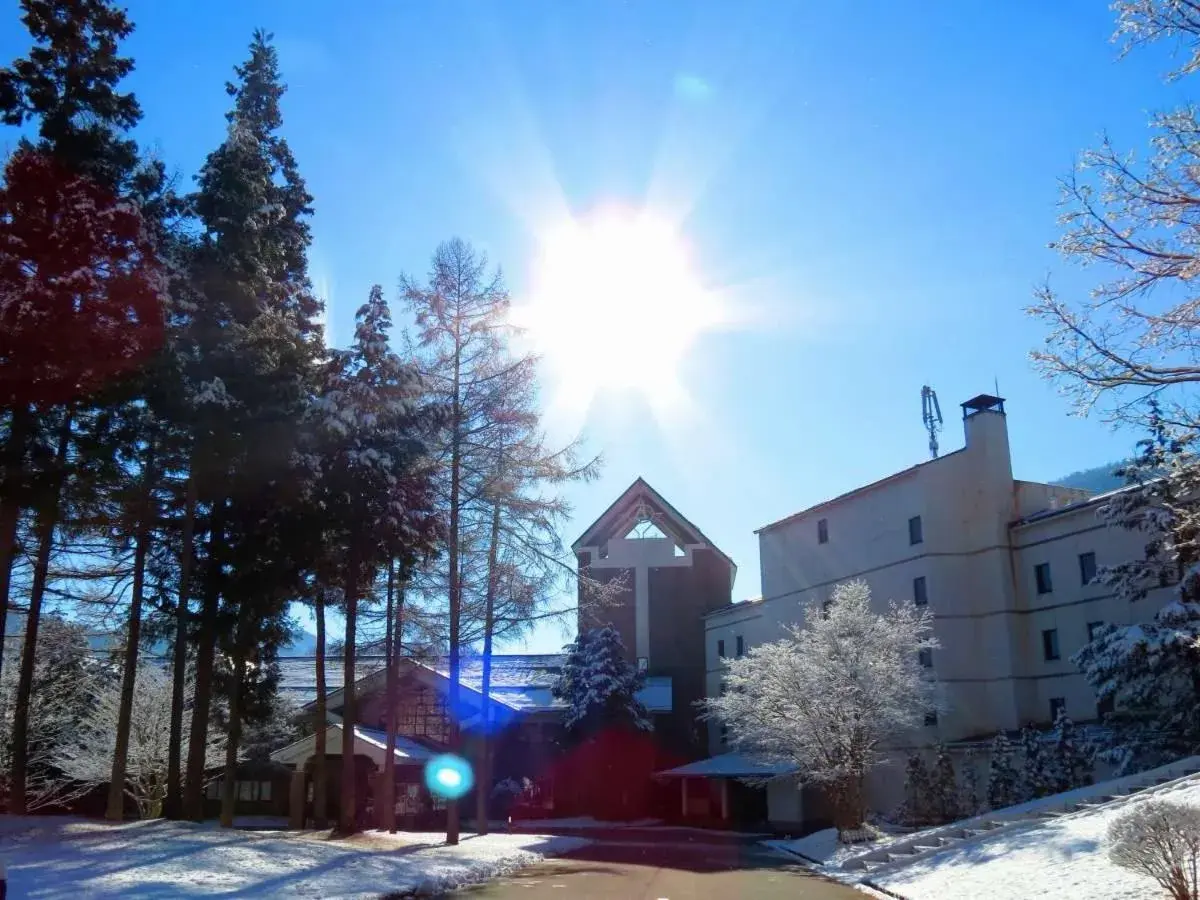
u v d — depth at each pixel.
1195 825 10.39
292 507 23.12
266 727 40.56
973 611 37.75
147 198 21.80
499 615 28.56
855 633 31.20
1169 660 26.44
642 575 55.38
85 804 37.56
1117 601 32.78
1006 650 36.41
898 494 40.41
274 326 24.02
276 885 14.81
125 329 18.39
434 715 47.41
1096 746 28.55
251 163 24.66
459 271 27.78
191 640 23.78
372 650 29.52
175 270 21.16
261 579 23.27
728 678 35.31
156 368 19.66
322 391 25.23
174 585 24.19
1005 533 37.66
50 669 30.45
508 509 28.08
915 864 19.30
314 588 25.52
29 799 32.91
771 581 48.31
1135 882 12.30
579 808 46.91
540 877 19.59
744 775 42.41
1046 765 28.58
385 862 18.95
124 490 22.02
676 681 53.50
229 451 21.89
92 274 17.73
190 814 22.81
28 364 17.20
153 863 15.59
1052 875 14.43
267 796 43.19
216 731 33.84
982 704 36.84
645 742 47.09
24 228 17.84
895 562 40.09
